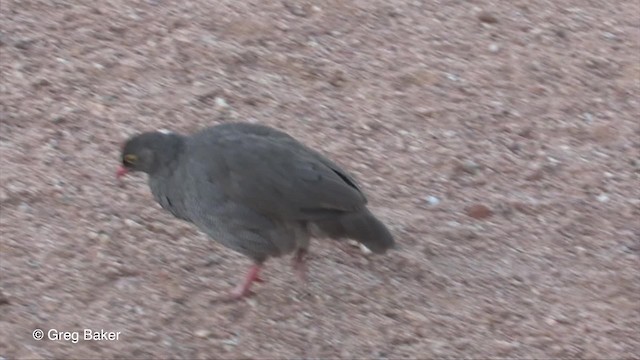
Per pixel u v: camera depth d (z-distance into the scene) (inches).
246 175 398.9
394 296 428.1
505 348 408.2
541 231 474.9
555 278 448.1
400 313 419.5
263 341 400.5
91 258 429.7
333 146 508.4
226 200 401.4
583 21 624.7
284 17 586.2
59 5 573.0
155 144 412.2
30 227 441.4
